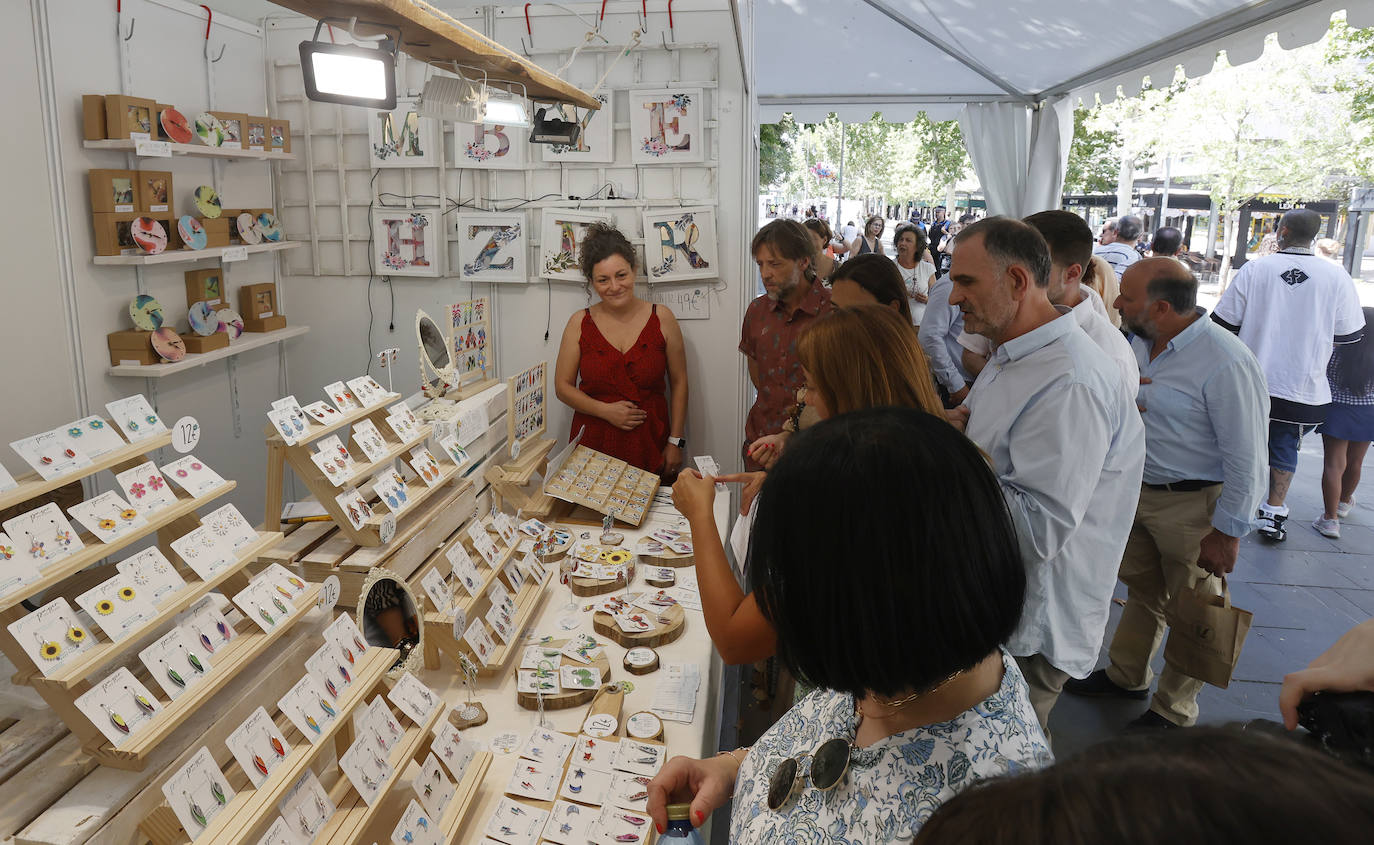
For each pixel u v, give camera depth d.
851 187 21.55
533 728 1.67
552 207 4.12
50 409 3.23
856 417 0.74
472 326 2.82
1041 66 5.25
